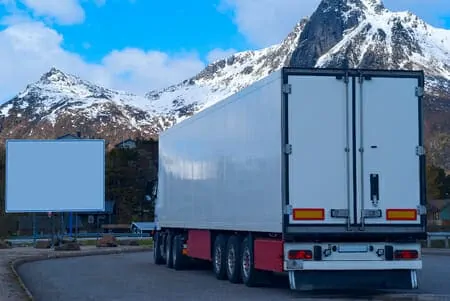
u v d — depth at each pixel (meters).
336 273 15.73
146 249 41.03
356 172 15.52
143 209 74.69
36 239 48.81
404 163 15.73
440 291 16.98
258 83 16.86
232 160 18.66
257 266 17.28
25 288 17.92
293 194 15.29
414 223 15.65
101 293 17.70
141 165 76.12
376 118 15.70
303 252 15.42
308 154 15.41
